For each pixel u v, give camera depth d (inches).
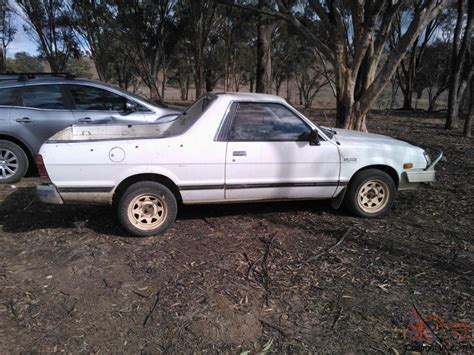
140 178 170.4
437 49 1046.4
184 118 206.7
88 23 677.3
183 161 169.2
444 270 147.4
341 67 336.5
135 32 687.7
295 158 181.0
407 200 226.4
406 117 736.3
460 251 162.6
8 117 247.6
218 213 201.2
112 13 685.3
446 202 223.3
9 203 215.3
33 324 115.6
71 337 110.2
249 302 126.5
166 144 167.8
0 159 253.6
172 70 1491.1
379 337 111.2
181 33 738.8
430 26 932.0
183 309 122.4
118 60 972.6
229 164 173.9
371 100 335.0
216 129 173.0
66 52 745.0
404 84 1074.7
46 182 164.4
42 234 176.6
